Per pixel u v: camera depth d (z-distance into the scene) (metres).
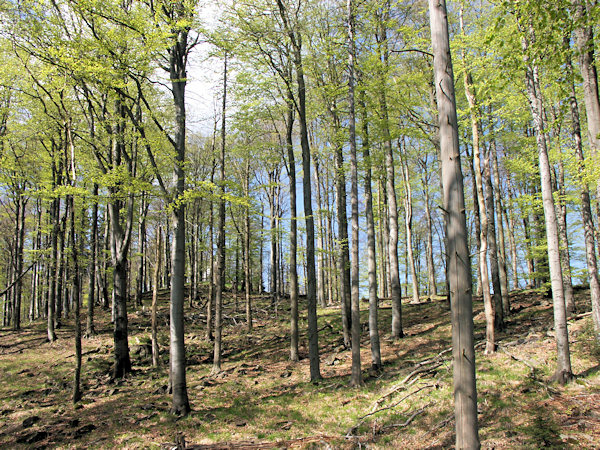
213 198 10.11
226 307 25.27
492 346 11.48
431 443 6.84
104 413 9.95
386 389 10.16
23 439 8.27
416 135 13.12
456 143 5.00
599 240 12.66
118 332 13.59
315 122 18.83
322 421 8.69
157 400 10.81
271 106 14.01
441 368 10.65
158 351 14.95
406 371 11.18
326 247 25.39
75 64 8.58
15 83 13.57
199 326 21.30
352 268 11.22
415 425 7.75
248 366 14.48
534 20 6.72
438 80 5.13
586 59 8.01
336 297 30.50
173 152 10.87
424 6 13.46
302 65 12.45
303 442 7.59
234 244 28.91
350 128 11.48
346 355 14.70
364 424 8.20
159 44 8.77
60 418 9.69
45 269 20.48
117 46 9.09
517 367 9.82
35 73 12.74
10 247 23.62
